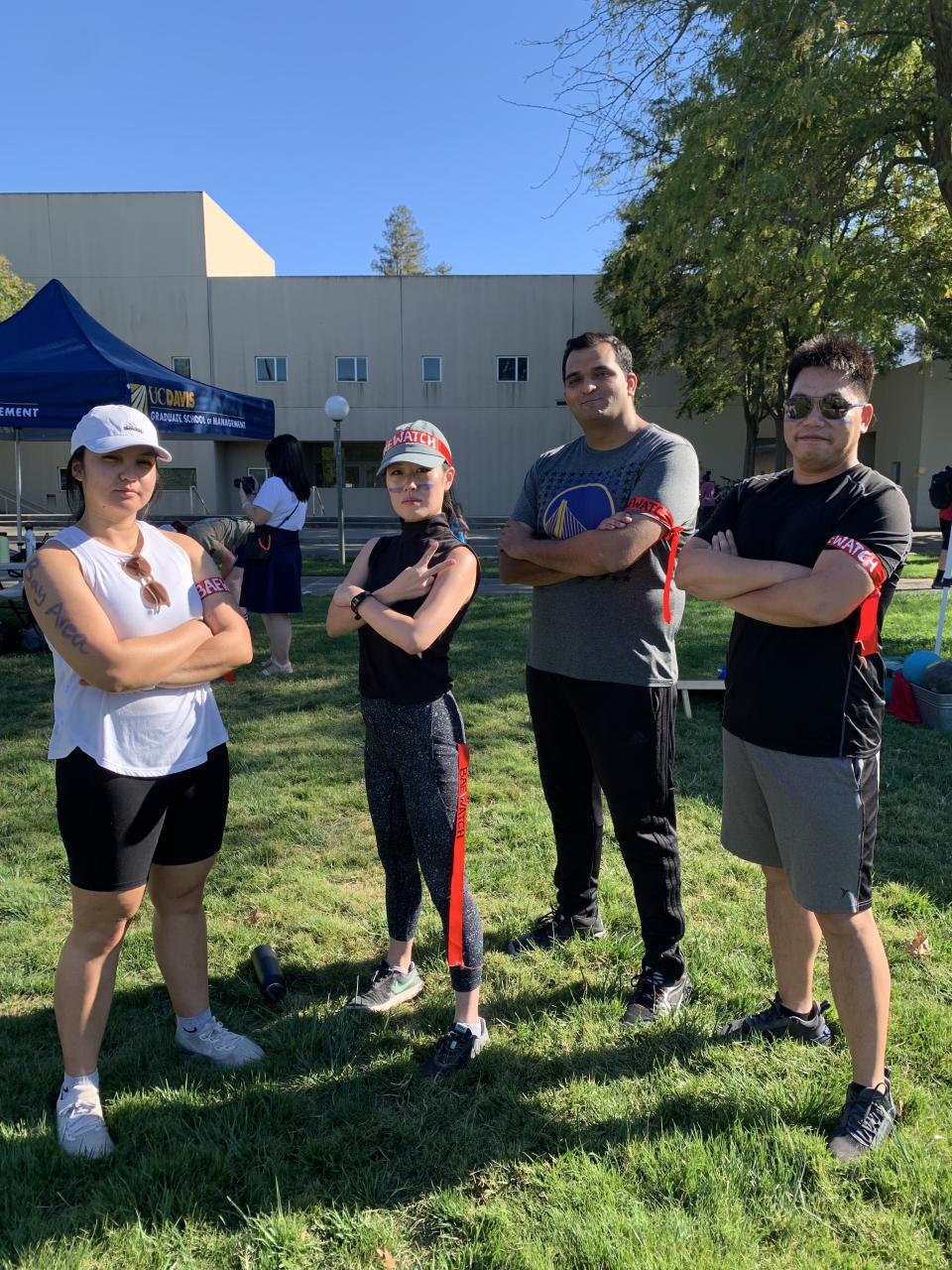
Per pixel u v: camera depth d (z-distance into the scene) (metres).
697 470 2.66
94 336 8.04
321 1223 1.87
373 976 2.81
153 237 31.73
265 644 8.41
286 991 2.79
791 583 1.98
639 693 2.57
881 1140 2.05
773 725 2.11
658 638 2.58
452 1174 2.01
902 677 5.79
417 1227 1.86
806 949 2.39
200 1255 1.80
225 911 3.31
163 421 7.90
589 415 2.68
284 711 6.02
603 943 3.02
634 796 2.60
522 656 7.84
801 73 9.77
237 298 32.22
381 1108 2.23
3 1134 2.12
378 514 34.25
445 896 2.42
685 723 5.65
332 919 3.23
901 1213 1.86
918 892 3.33
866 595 1.93
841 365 2.05
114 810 2.03
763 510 2.22
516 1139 2.11
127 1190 1.95
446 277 32.28
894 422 28.94
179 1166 2.01
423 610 2.27
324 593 12.38
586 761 2.90
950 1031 2.45
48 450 33.75
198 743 2.20
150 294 32.00
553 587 2.75
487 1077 2.36
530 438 33.03
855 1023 2.09
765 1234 1.81
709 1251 1.75
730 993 2.72
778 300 11.51
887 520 1.99
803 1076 2.32
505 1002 2.71
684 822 4.11
